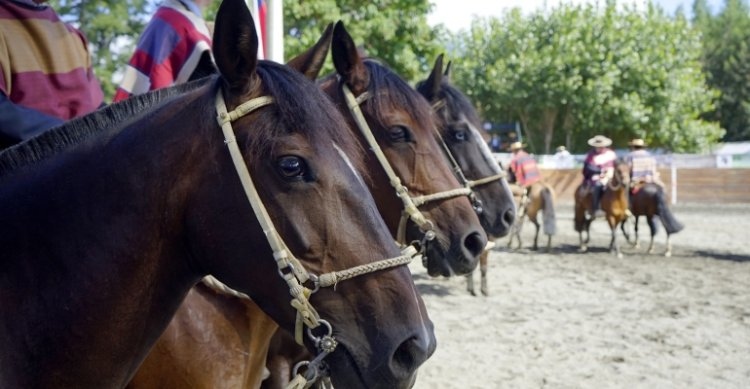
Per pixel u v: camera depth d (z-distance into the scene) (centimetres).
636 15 3509
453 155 429
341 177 179
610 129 3528
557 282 1106
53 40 243
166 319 194
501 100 3631
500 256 1412
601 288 1051
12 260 185
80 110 251
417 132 326
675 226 1398
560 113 3694
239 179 175
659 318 850
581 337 760
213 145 179
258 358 285
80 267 183
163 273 188
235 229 176
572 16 3581
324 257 174
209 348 256
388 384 173
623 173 1406
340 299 175
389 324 174
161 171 183
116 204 184
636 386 596
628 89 3438
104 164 187
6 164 194
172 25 303
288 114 176
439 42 1838
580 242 1523
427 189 326
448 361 666
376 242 179
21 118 216
